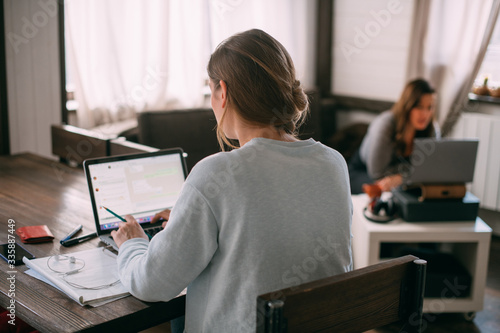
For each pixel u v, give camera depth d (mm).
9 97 2971
